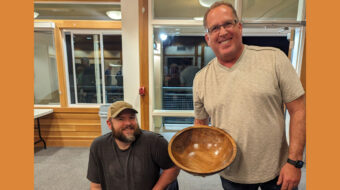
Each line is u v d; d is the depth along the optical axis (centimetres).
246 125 74
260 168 77
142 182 94
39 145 271
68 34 254
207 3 196
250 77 74
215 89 83
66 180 187
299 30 184
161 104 224
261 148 75
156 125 228
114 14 244
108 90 275
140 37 194
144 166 95
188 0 196
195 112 103
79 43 259
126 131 90
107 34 258
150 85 206
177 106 224
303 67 184
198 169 80
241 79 75
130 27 202
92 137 270
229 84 78
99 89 274
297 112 72
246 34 330
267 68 73
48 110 251
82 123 267
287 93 73
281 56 73
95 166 100
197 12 199
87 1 230
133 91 215
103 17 246
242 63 77
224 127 81
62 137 270
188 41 214
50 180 187
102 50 263
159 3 197
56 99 271
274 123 75
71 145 272
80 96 275
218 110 82
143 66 201
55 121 266
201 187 172
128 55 208
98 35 257
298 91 71
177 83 221
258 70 74
